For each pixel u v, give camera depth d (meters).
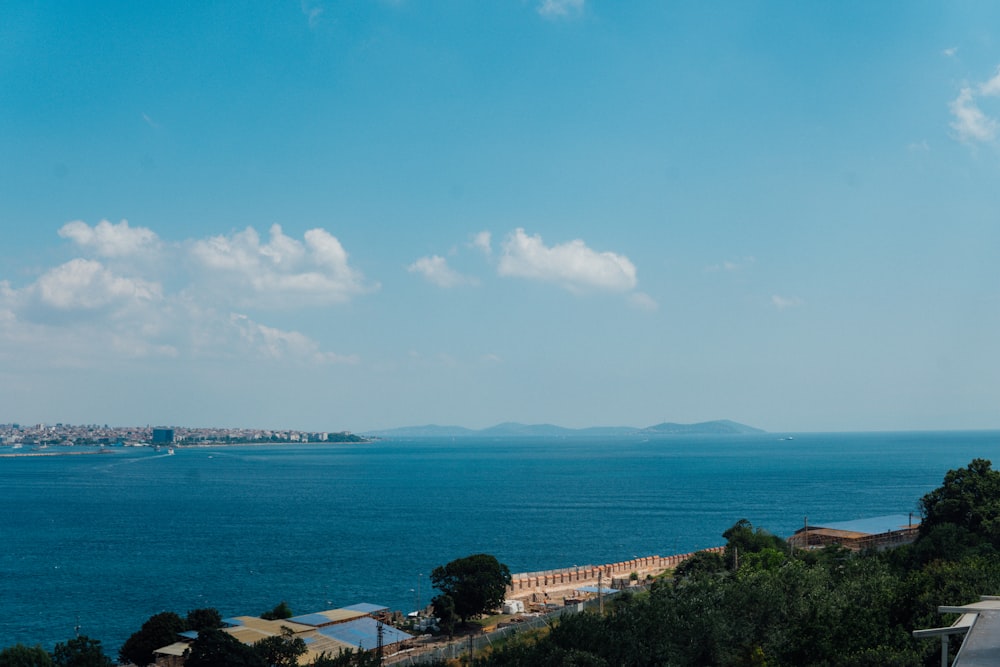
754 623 70.75
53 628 127.44
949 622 55.38
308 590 152.38
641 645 64.75
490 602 118.62
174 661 94.38
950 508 115.56
